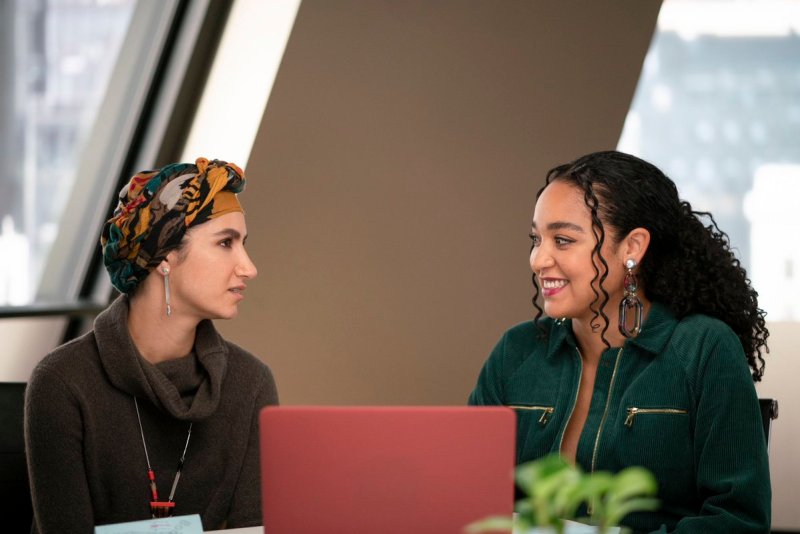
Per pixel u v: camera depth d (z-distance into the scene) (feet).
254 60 15.23
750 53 20.70
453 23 14.99
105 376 8.43
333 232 15.37
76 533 8.07
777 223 20.59
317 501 5.83
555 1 15.14
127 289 8.53
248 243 15.10
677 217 8.76
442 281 15.93
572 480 3.93
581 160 8.71
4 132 14.52
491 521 4.17
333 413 5.82
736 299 8.76
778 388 18.69
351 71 14.80
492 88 15.37
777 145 20.63
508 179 15.70
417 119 15.25
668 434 8.21
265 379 9.26
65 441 8.16
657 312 8.61
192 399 8.66
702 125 20.92
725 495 7.82
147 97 16.11
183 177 8.43
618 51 15.39
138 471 8.40
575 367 8.76
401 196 15.48
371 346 15.92
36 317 14.64
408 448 5.82
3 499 8.71
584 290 8.38
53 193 15.60
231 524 8.77
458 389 16.25
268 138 14.73
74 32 15.56
